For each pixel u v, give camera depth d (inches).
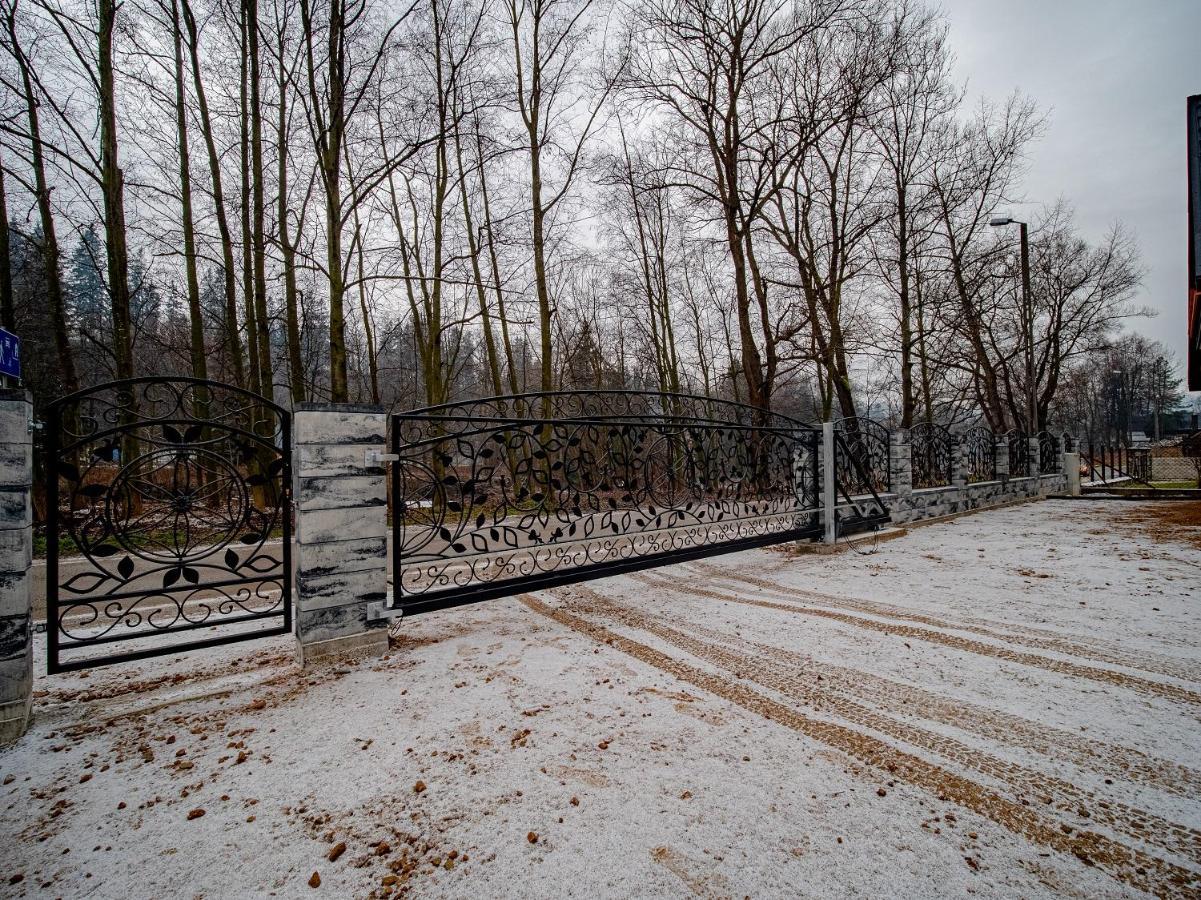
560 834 83.6
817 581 245.8
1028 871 74.7
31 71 329.4
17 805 93.9
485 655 161.6
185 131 393.4
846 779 96.5
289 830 86.4
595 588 246.5
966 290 667.4
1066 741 107.8
